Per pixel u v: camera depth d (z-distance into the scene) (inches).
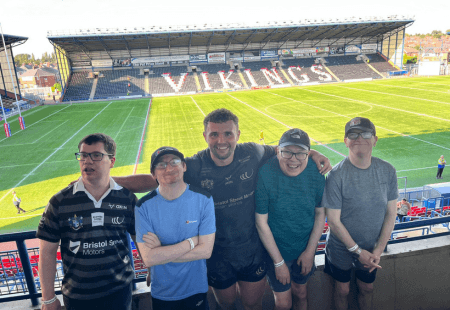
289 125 998.4
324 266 108.8
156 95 2016.5
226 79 2230.6
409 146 722.8
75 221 79.3
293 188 89.4
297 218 92.7
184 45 2287.2
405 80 2047.2
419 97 1373.0
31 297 101.1
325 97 1533.0
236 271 96.7
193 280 87.0
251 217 94.3
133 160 736.3
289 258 98.5
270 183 89.7
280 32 2092.8
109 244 81.5
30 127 1171.3
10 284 106.8
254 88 2119.8
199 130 983.6
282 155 85.0
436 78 2062.0
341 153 706.8
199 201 82.3
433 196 417.7
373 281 102.8
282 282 96.2
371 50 2522.1
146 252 79.6
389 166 92.5
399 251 107.7
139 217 81.2
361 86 1875.0
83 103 1815.9
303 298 104.3
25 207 522.9
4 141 974.4
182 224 81.1
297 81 2217.0
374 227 95.3
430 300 114.6
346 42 2474.2
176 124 1093.8
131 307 91.7
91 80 2167.8
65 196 79.9
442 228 236.7
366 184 91.2
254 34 2091.5
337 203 92.8
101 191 81.9
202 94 1994.3
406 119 986.7
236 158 90.9
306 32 2142.0
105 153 79.2
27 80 3880.4
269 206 93.5
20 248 94.7
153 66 2322.8
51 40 1813.5
